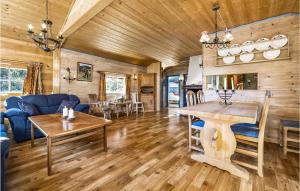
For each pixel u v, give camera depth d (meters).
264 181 1.69
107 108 4.99
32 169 1.92
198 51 5.39
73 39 4.09
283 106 2.85
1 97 3.53
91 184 1.63
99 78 5.71
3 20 3.14
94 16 2.98
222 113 1.79
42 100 3.62
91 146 2.70
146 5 2.63
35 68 3.91
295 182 1.67
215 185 1.63
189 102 2.80
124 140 3.03
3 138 1.47
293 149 2.47
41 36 2.15
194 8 2.70
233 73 3.40
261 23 3.07
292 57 2.76
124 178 1.75
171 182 1.68
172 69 8.52
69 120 2.52
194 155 2.21
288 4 2.53
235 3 2.54
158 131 3.69
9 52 3.54
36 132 3.02
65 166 2.00
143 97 7.26
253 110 1.99
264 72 3.03
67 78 4.70
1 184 1.28
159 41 4.35
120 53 5.45
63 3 2.96
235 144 1.88
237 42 3.36
